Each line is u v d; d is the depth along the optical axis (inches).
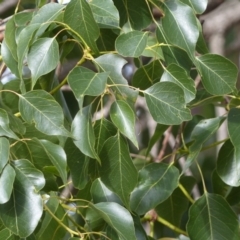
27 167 56.0
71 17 58.1
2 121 55.2
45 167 60.2
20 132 58.6
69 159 59.4
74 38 60.5
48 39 57.7
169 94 57.6
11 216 55.4
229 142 62.1
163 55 60.6
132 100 58.4
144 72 61.9
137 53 58.3
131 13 61.8
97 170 59.4
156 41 61.4
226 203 62.7
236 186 62.4
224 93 59.8
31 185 55.7
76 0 57.9
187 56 60.6
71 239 57.7
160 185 63.2
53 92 62.9
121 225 57.2
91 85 55.7
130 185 58.1
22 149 60.3
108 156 58.2
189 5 60.8
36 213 55.4
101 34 63.6
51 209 61.0
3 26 65.6
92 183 60.6
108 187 58.2
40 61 57.4
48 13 58.5
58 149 57.0
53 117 56.7
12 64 60.7
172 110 57.4
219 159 62.2
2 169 54.1
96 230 62.0
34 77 57.2
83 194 62.4
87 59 59.6
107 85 57.4
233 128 59.6
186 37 59.1
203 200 62.9
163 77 59.1
